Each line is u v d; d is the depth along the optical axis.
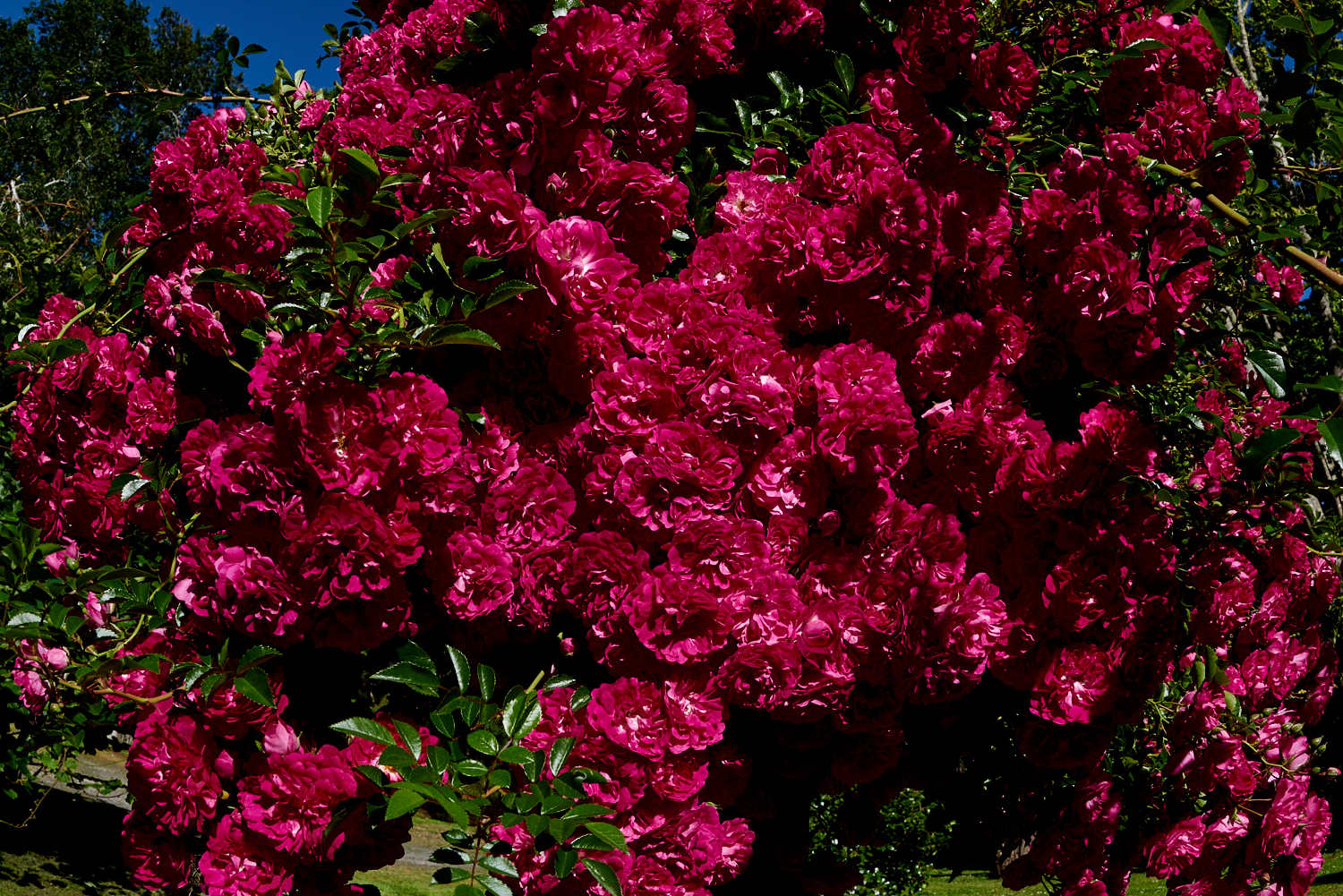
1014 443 2.11
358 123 2.49
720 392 1.91
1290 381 1.62
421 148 2.15
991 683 2.42
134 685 1.98
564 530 1.97
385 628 1.86
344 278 1.92
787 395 1.99
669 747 1.85
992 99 2.40
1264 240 1.88
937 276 2.24
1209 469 2.40
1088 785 2.28
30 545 2.22
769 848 2.63
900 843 7.68
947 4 2.27
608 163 1.98
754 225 2.18
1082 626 2.07
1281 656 2.39
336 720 2.12
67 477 2.27
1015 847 2.67
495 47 2.16
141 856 1.90
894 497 2.07
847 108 2.36
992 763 2.67
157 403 2.28
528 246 1.88
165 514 2.05
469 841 1.51
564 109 1.94
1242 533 2.32
